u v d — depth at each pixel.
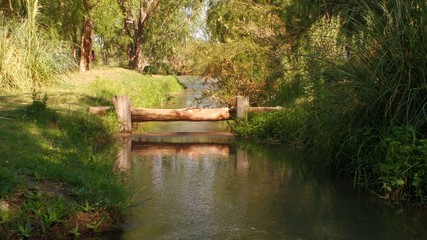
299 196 5.57
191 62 15.18
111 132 9.61
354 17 7.73
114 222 4.44
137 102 14.91
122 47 33.53
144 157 7.82
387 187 5.46
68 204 4.25
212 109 10.52
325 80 6.78
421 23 5.78
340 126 6.49
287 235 4.36
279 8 12.90
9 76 11.65
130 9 29.75
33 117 8.21
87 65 21.08
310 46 9.50
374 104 6.07
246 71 13.09
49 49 13.29
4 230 3.85
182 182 6.16
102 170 5.77
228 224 4.61
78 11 16.91
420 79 5.75
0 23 12.48
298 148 8.58
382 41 6.02
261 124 9.79
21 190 4.25
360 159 5.98
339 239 4.29
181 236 4.28
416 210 5.11
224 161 7.55
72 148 6.66
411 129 5.47
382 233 4.43
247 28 13.51
